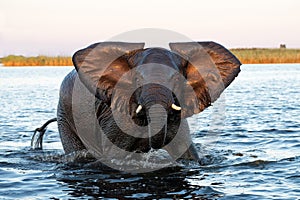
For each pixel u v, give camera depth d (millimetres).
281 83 53812
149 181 13492
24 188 13156
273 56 98000
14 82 64438
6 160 16891
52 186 13320
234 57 13844
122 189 12828
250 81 57469
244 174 14047
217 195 12156
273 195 12086
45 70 103125
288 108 30516
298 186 12789
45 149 19188
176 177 13797
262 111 29203
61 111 17625
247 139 19625
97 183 13461
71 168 15320
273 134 20797
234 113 28375
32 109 34062
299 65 107312
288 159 15734
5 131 23844
